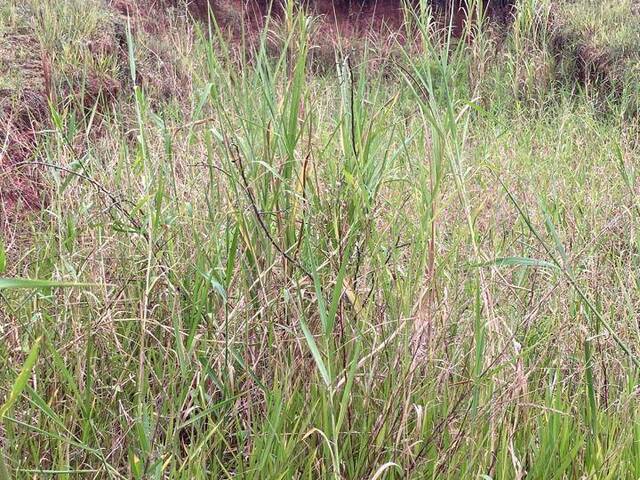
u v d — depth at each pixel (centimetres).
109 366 204
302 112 224
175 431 166
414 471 167
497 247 252
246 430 177
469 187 307
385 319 199
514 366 191
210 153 217
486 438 175
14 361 198
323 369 157
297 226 214
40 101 429
